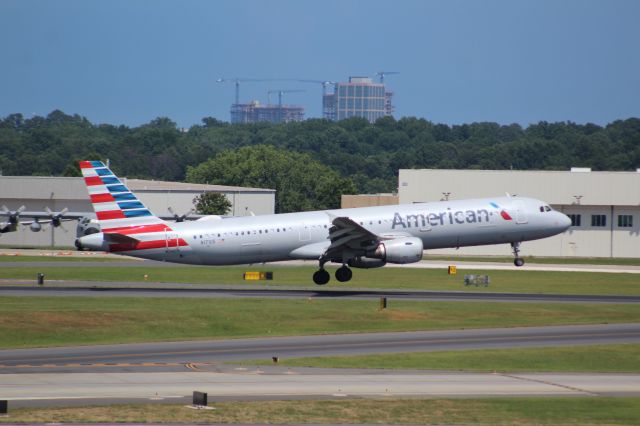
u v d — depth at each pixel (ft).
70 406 345.72
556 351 498.28
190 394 371.97
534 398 379.96
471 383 410.31
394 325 586.04
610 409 361.51
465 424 336.08
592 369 458.50
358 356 476.54
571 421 342.64
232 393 375.66
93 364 445.37
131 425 319.06
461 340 531.91
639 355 491.31
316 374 423.23
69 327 555.69
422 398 374.43
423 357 476.13
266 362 454.81
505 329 574.15
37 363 448.65
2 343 519.60
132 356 473.67
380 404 360.89
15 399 357.00
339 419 336.90
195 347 504.43
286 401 361.71
